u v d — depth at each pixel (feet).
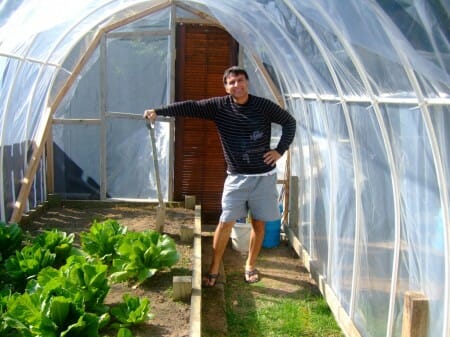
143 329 10.23
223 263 18.22
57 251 12.75
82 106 20.80
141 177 21.52
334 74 12.17
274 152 14.39
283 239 21.25
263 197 14.82
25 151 18.17
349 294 12.57
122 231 14.37
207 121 21.61
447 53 6.44
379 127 10.27
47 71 18.54
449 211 7.68
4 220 15.64
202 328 13.14
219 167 21.91
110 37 20.44
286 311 14.43
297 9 10.55
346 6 7.79
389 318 9.86
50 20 11.34
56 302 8.71
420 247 8.71
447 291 7.73
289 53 15.53
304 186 18.47
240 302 15.01
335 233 14.03
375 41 7.96
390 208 9.97
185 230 16.26
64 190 21.34
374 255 10.94
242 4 14.02
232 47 21.27
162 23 20.72
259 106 14.05
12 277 11.04
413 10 6.24
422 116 8.18
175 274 13.26
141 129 21.21
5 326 8.48
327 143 14.80
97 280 10.24
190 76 21.36
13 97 15.80
